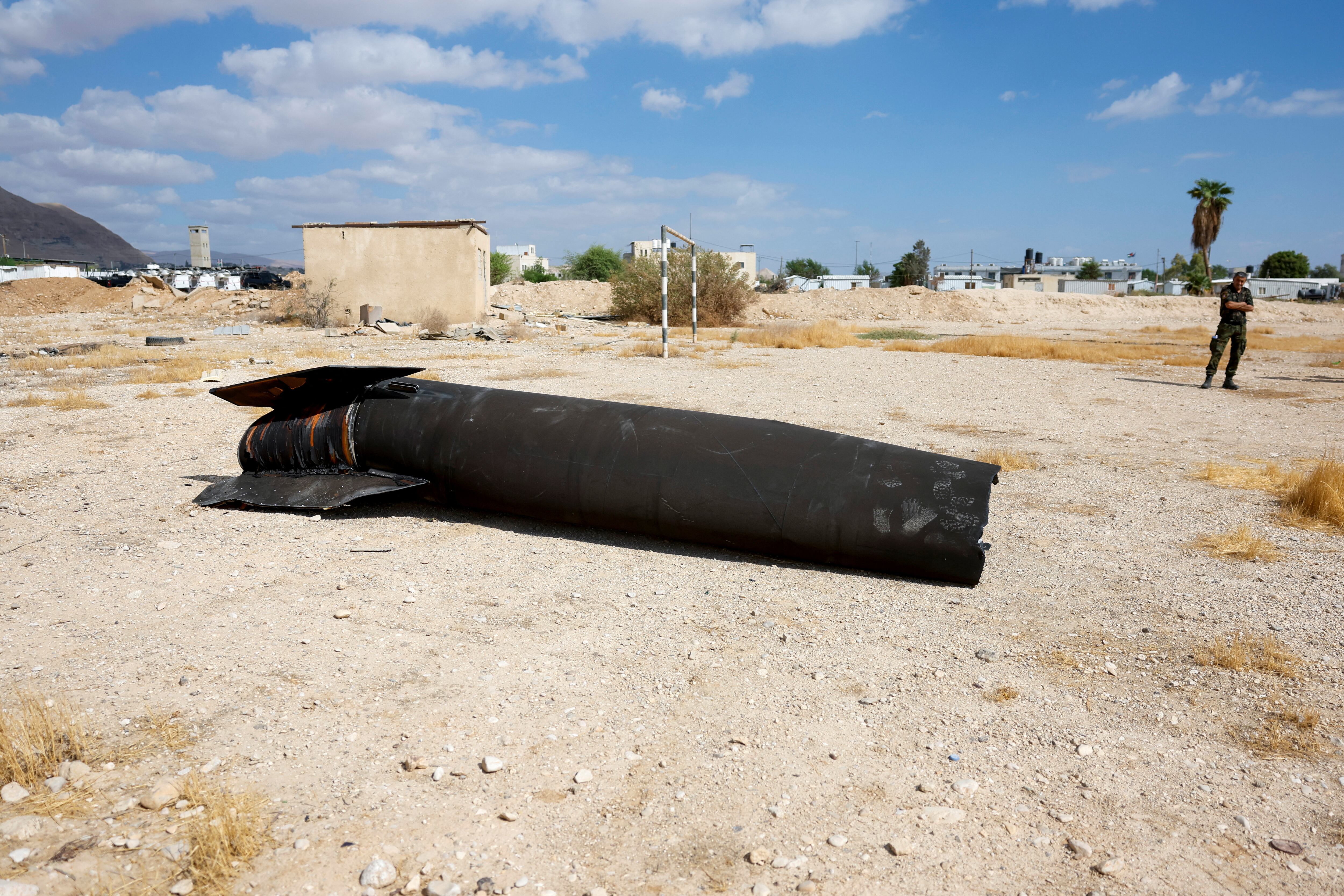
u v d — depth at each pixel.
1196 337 29.36
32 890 2.38
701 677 3.78
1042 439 9.12
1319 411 11.14
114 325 30.97
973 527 4.85
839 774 3.04
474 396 6.39
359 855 2.60
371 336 24.78
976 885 2.47
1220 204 64.31
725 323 32.53
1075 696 3.57
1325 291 72.06
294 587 4.89
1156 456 8.28
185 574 5.09
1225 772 3.01
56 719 3.30
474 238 29.17
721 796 2.91
